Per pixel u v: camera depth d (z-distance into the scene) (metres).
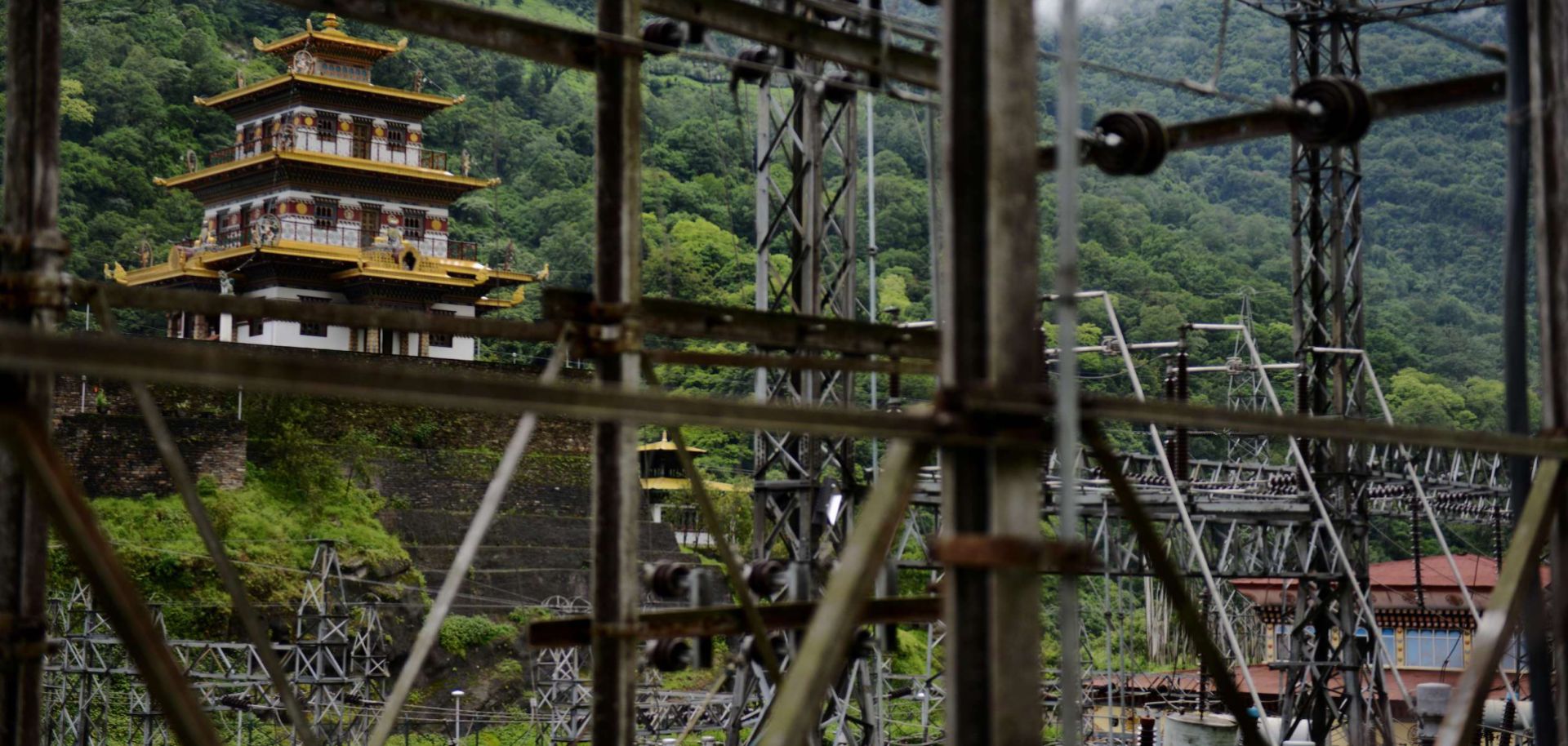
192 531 65.50
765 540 24.97
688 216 125.06
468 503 75.38
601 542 11.13
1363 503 36.97
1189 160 170.38
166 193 114.38
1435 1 35.94
